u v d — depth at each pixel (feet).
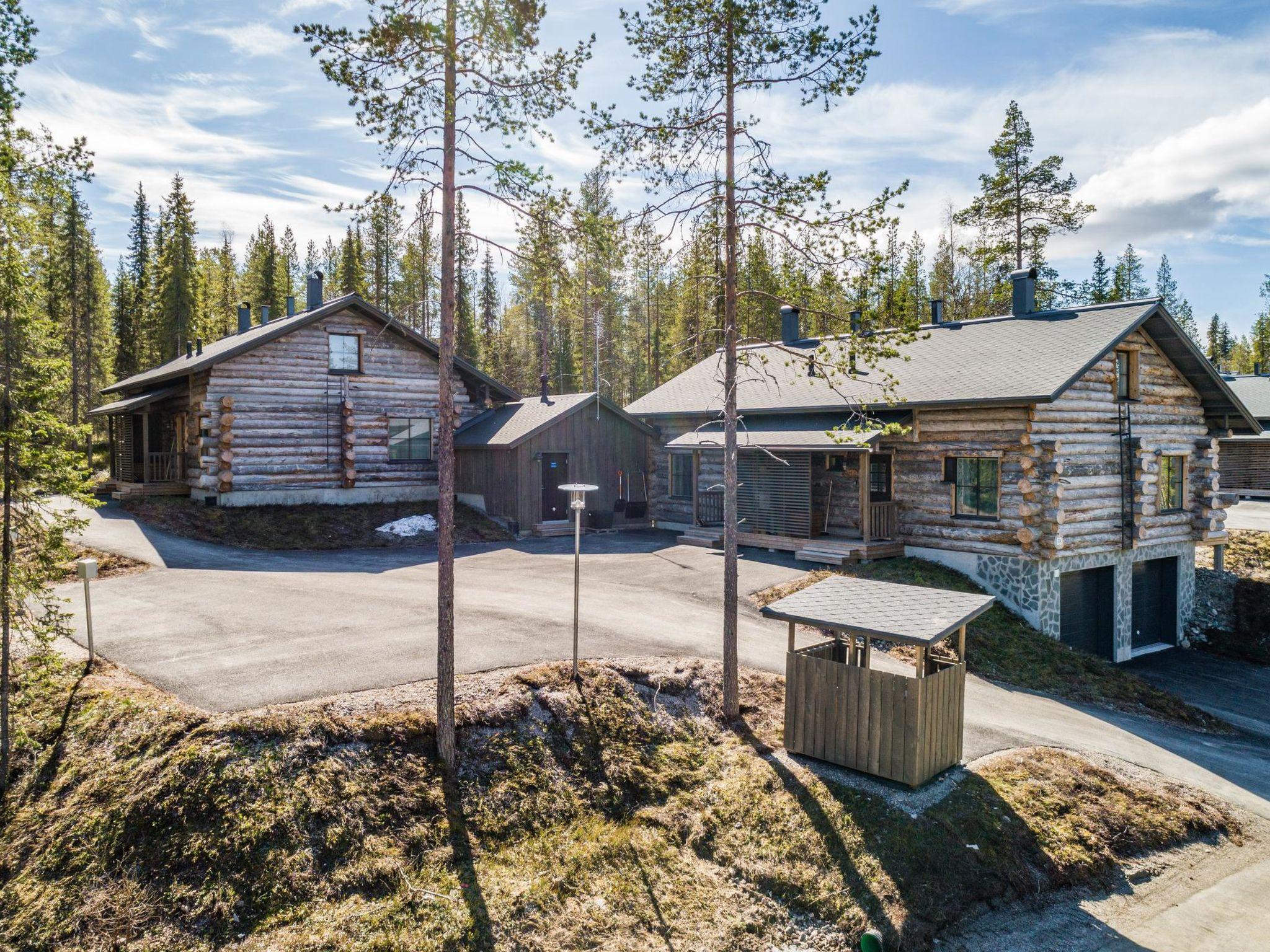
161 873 23.43
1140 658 62.85
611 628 44.21
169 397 84.17
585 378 155.63
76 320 140.05
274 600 47.91
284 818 24.88
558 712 32.71
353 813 25.89
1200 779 36.37
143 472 88.07
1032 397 53.11
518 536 79.20
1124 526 61.62
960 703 33.14
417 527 77.10
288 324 77.00
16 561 28.68
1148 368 64.23
